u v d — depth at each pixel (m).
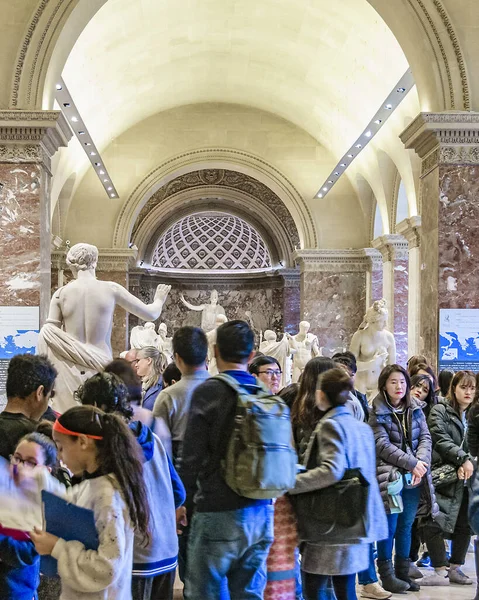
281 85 20.73
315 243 23.41
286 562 4.04
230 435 3.39
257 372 5.09
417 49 10.46
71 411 2.71
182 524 3.94
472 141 10.04
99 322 6.38
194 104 22.94
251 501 3.46
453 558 5.88
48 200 10.61
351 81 18.14
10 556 2.96
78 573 2.55
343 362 6.20
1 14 10.09
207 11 17.08
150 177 22.88
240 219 30.47
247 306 32.25
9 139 9.96
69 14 10.16
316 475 3.79
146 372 5.81
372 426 5.41
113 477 2.66
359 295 23.39
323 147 23.22
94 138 21.11
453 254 10.04
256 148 23.14
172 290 32.28
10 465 3.02
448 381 7.06
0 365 9.95
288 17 16.94
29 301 9.98
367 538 3.83
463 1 10.16
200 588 3.42
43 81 10.18
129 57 17.92
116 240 22.83
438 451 5.89
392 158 19.44
